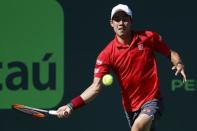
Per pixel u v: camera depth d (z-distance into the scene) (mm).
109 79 16812
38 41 21562
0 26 21516
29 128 21719
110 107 21625
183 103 21609
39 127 21703
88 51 21625
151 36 17203
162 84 21609
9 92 21578
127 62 17062
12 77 21547
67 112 17188
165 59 21547
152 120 16859
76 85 21594
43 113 17750
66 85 21594
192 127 21609
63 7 21562
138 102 17328
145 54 17078
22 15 21547
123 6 16953
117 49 17047
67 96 21594
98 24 21594
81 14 21578
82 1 21547
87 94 17203
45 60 21594
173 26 21516
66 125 21703
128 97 17422
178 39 21547
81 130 21672
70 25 21594
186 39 21547
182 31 21531
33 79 21578
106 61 17141
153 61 17250
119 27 16812
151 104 17125
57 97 21609
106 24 21578
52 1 21562
